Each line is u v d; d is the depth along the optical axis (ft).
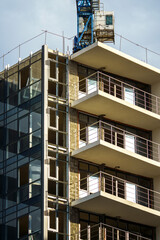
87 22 233.76
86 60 213.66
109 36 231.91
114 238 204.13
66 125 205.57
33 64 211.41
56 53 211.41
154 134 219.82
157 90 223.71
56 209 194.80
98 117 212.43
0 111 216.74
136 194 211.82
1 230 201.77
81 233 197.98
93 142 199.93
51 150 200.03
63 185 199.62
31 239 192.75
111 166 209.56
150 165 208.95
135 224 209.46
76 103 206.90
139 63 216.54
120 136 215.51
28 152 203.00
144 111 212.84
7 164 207.82
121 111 211.20
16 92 213.66
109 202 196.65
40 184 196.13
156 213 204.23
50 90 209.36
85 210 200.23
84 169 204.33
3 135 212.84
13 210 200.85
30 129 204.95
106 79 217.97
